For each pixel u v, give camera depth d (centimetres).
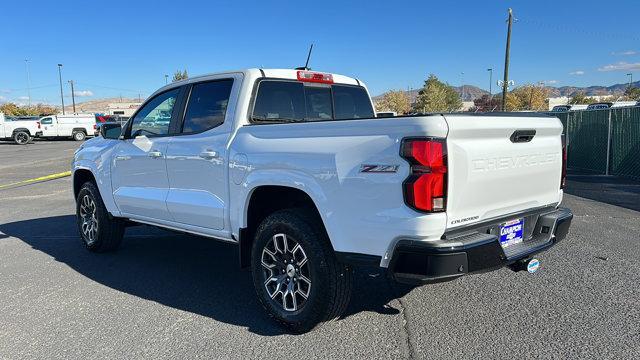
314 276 363
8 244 679
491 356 343
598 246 614
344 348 359
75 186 664
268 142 396
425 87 9112
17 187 1285
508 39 4084
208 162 445
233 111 439
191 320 415
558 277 501
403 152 312
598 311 416
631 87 10250
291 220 375
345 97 541
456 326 391
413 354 348
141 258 602
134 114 557
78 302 459
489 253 328
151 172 517
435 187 307
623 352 346
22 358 353
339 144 346
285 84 475
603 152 1370
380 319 407
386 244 325
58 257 611
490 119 339
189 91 493
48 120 3831
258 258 404
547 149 401
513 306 429
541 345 358
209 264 574
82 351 362
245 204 410
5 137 3441
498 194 355
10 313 434
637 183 1173
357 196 335
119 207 571
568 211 426
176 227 503
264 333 388
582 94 9269
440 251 306
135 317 422
